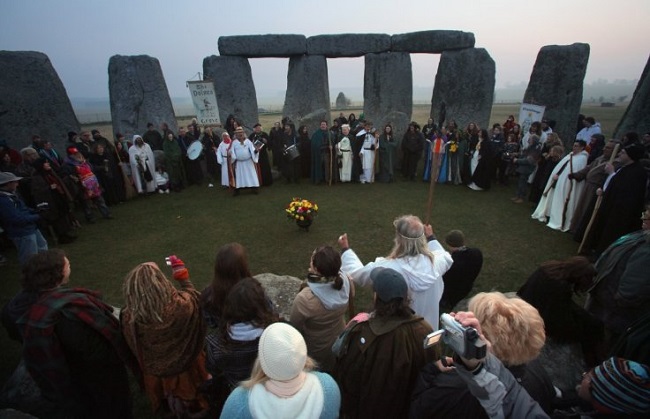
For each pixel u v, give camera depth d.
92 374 2.59
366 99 14.58
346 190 10.17
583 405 2.16
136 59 12.18
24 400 3.21
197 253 6.55
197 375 2.90
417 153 10.87
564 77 12.66
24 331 2.51
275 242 6.89
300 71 14.35
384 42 13.97
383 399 2.01
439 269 2.87
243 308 2.16
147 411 3.26
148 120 12.49
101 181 8.98
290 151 10.41
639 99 10.66
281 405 1.53
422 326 2.04
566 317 3.01
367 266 2.94
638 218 5.25
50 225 6.87
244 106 14.34
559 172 7.24
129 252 6.66
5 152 7.55
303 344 1.57
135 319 2.40
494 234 7.09
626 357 2.13
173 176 10.25
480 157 9.79
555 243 6.67
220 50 13.84
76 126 11.70
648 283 2.87
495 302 1.77
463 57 13.41
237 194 9.90
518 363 1.67
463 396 1.66
